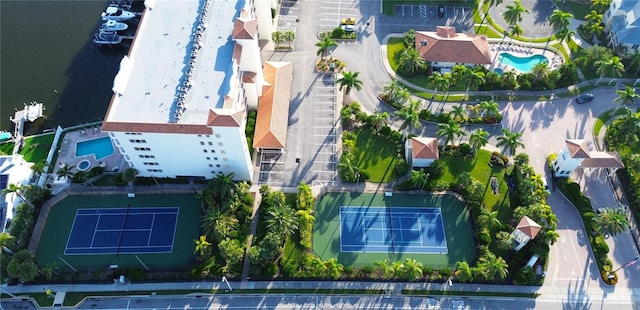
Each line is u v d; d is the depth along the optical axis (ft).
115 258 361.51
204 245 346.13
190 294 347.36
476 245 371.35
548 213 364.38
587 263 364.38
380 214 386.93
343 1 544.21
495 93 464.65
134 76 370.32
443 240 374.63
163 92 362.12
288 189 396.78
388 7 540.11
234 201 368.07
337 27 516.32
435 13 535.19
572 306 346.74
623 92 428.15
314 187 398.83
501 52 499.92
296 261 359.25
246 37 384.06
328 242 370.73
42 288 349.20
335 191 398.21
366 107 451.53
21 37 513.86
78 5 545.85
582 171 412.36
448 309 343.87
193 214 384.88
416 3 544.62
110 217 382.22
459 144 422.41
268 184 399.24
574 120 447.42
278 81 449.06
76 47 507.71
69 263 358.84
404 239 374.22
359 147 422.41
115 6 539.70
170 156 374.02
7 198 371.97
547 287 353.31
